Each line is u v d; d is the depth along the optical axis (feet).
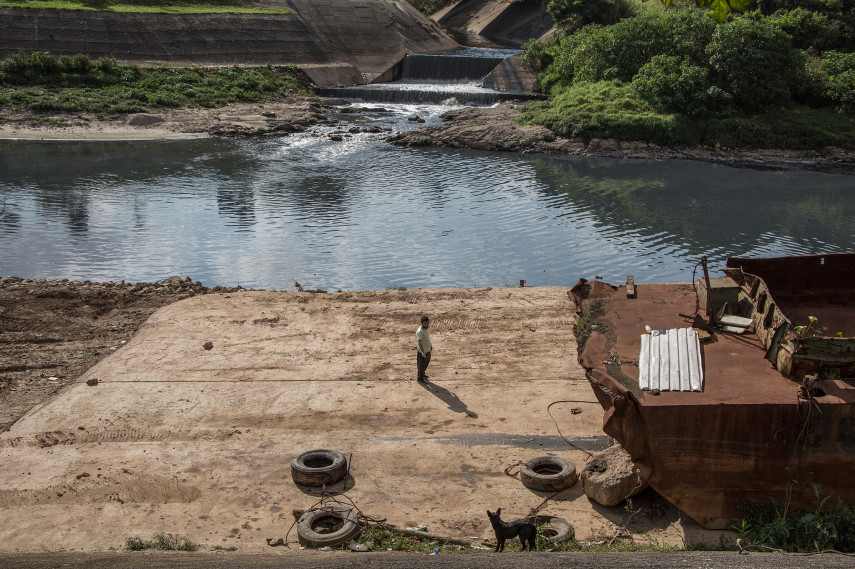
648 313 38.65
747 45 155.74
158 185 118.93
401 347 49.73
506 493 34.06
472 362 47.44
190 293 61.82
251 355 48.55
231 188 117.60
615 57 173.37
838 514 28.68
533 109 172.14
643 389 30.42
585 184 124.26
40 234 91.40
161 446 37.88
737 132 152.35
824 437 28.68
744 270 38.09
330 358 48.11
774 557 24.02
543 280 75.56
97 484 34.40
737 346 33.88
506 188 120.47
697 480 29.81
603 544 29.63
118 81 186.70
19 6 199.11
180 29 212.64
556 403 42.16
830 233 94.63
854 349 29.35
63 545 29.84
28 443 37.81
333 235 92.38
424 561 24.30
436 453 37.37
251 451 37.60
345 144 157.58
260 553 27.71
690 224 99.25
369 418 40.73
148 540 30.12
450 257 83.61
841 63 163.63
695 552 25.89
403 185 121.60
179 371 46.21
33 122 162.09
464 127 164.04
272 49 220.64
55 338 51.42
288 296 59.67
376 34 240.32
